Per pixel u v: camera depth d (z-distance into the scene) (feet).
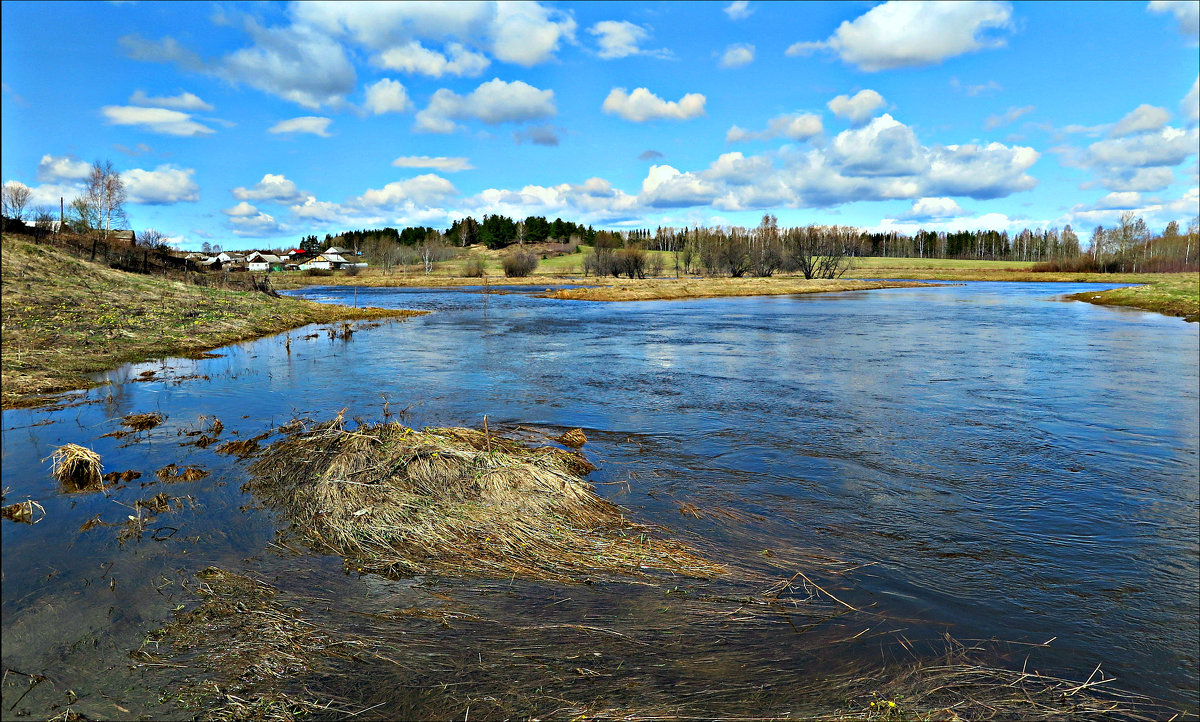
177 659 15.37
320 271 390.01
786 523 25.09
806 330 100.42
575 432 36.14
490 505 24.71
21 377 47.78
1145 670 16.34
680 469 31.50
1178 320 112.27
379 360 66.74
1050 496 28.09
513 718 13.64
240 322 92.12
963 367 62.80
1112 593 20.04
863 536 23.98
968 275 356.79
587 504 25.79
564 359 68.44
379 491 25.00
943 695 14.85
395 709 13.89
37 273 89.15
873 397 48.57
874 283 268.62
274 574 19.84
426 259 403.13
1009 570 21.45
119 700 13.87
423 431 31.14
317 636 16.48
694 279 301.43
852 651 16.61
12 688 14.14
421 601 18.49
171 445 33.81
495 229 601.21
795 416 42.50
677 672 15.44
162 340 71.41
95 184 238.27
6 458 31.01
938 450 34.81
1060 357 69.15
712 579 20.33
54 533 22.45
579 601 18.76
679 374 58.90
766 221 515.50
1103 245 431.84
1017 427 39.75
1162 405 45.73
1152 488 29.09
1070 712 14.51
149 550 21.25
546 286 262.47
